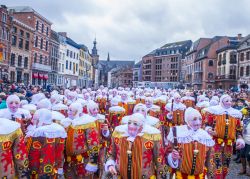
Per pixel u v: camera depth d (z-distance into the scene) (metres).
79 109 6.75
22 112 7.33
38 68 56.19
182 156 5.51
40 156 5.45
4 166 4.72
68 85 75.69
